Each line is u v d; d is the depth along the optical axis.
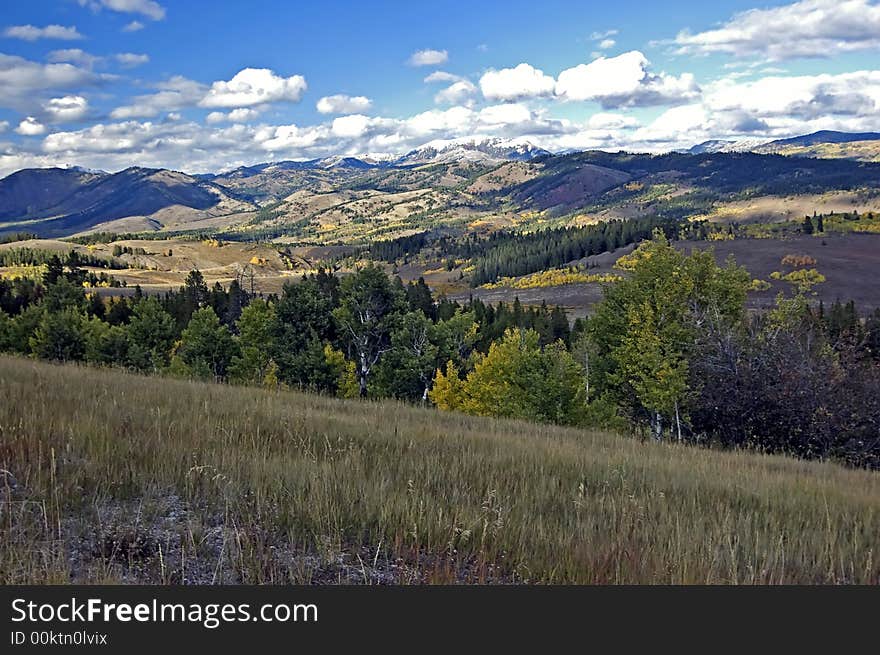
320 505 5.16
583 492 6.74
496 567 4.65
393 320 41.88
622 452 11.02
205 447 6.52
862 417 18.08
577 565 4.66
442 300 96.25
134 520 4.66
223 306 84.56
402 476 6.45
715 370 21.19
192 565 4.20
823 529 6.47
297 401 13.74
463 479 6.61
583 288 150.25
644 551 4.91
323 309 42.47
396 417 12.83
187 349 41.62
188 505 5.07
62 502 4.75
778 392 19.20
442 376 37.41
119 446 6.14
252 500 5.28
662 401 22.95
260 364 41.12
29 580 3.66
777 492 8.23
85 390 9.76
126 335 48.62
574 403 25.33
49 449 5.68
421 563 4.60
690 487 7.76
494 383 32.97
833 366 19.12
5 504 4.49
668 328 24.86
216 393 12.39
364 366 42.22
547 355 26.00
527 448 9.56
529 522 5.33
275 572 4.18
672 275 26.75
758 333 21.80
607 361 30.58
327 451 7.27
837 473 12.66
